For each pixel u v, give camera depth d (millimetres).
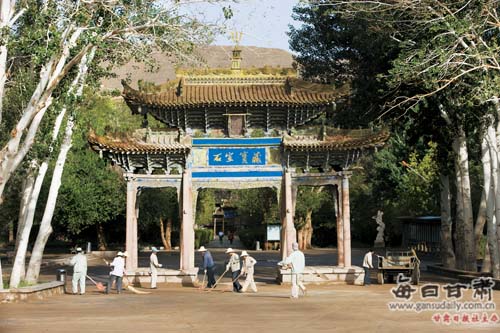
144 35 22922
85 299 24844
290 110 32250
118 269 28094
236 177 32469
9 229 71312
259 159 32656
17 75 26906
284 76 33438
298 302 23047
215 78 33219
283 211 32406
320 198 71125
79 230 59719
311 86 32688
